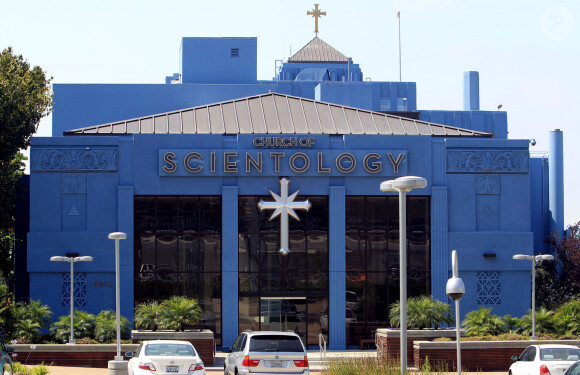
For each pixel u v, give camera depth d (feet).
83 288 171.63
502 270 178.70
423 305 150.92
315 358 152.66
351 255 175.94
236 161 173.99
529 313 155.43
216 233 173.88
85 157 173.58
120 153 173.88
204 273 172.96
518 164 181.16
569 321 151.94
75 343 142.31
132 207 172.24
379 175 176.96
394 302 175.63
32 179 172.86
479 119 268.82
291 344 103.91
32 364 137.80
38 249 171.22
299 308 174.29
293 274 174.81
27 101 188.03
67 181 173.17
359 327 174.60
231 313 171.22
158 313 149.28
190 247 173.27
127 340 147.54
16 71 192.95
